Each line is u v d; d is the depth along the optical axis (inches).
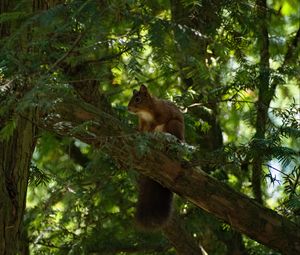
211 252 634.8
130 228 618.2
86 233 573.6
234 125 718.5
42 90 292.7
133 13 354.9
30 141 385.7
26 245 573.0
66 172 621.9
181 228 532.7
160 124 496.1
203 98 544.1
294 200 401.7
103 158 544.1
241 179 630.5
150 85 623.5
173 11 491.5
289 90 589.0
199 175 414.6
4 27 403.2
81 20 332.8
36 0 403.5
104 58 394.3
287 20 769.6
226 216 423.5
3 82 326.6
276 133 399.9
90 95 467.8
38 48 347.3
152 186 456.1
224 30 480.1
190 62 430.0
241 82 499.8
